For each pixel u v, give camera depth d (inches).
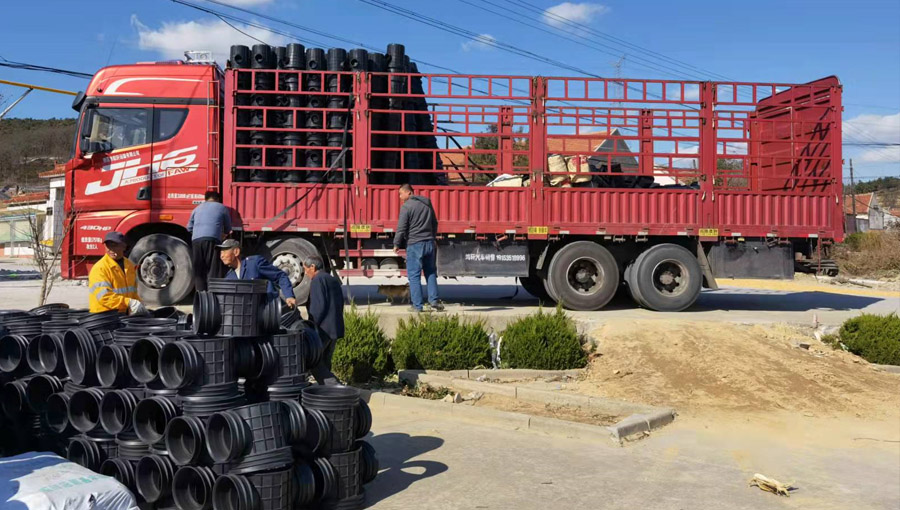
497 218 464.1
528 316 384.5
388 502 193.2
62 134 3449.8
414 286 421.4
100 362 198.1
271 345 196.5
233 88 445.7
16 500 148.6
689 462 235.0
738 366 351.3
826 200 493.0
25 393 216.8
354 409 190.7
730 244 485.4
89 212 445.4
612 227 470.6
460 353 367.9
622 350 377.4
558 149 489.1
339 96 456.1
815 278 1011.3
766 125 522.0
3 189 2491.4
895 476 224.4
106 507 159.3
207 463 173.2
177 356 186.7
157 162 445.7
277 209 447.5
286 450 173.3
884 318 401.7
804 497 203.3
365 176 452.8
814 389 329.4
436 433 265.3
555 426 268.8
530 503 193.0
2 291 715.4
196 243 390.3
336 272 462.6
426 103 483.2
